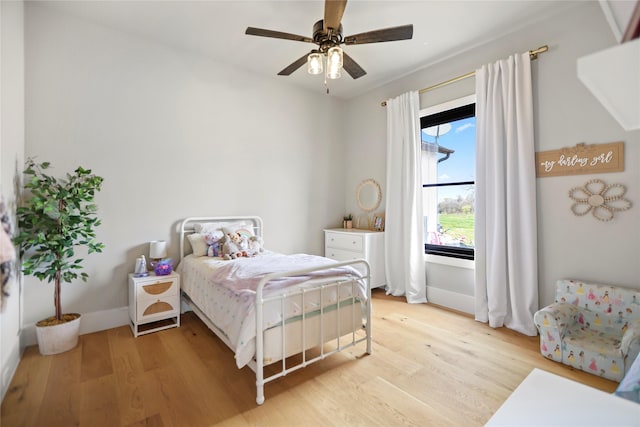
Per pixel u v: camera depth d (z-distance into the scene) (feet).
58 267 7.26
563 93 7.91
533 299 8.27
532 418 2.02
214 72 10.64
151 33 9.01
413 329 8.74
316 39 6.75
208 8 7.84
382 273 12.35
